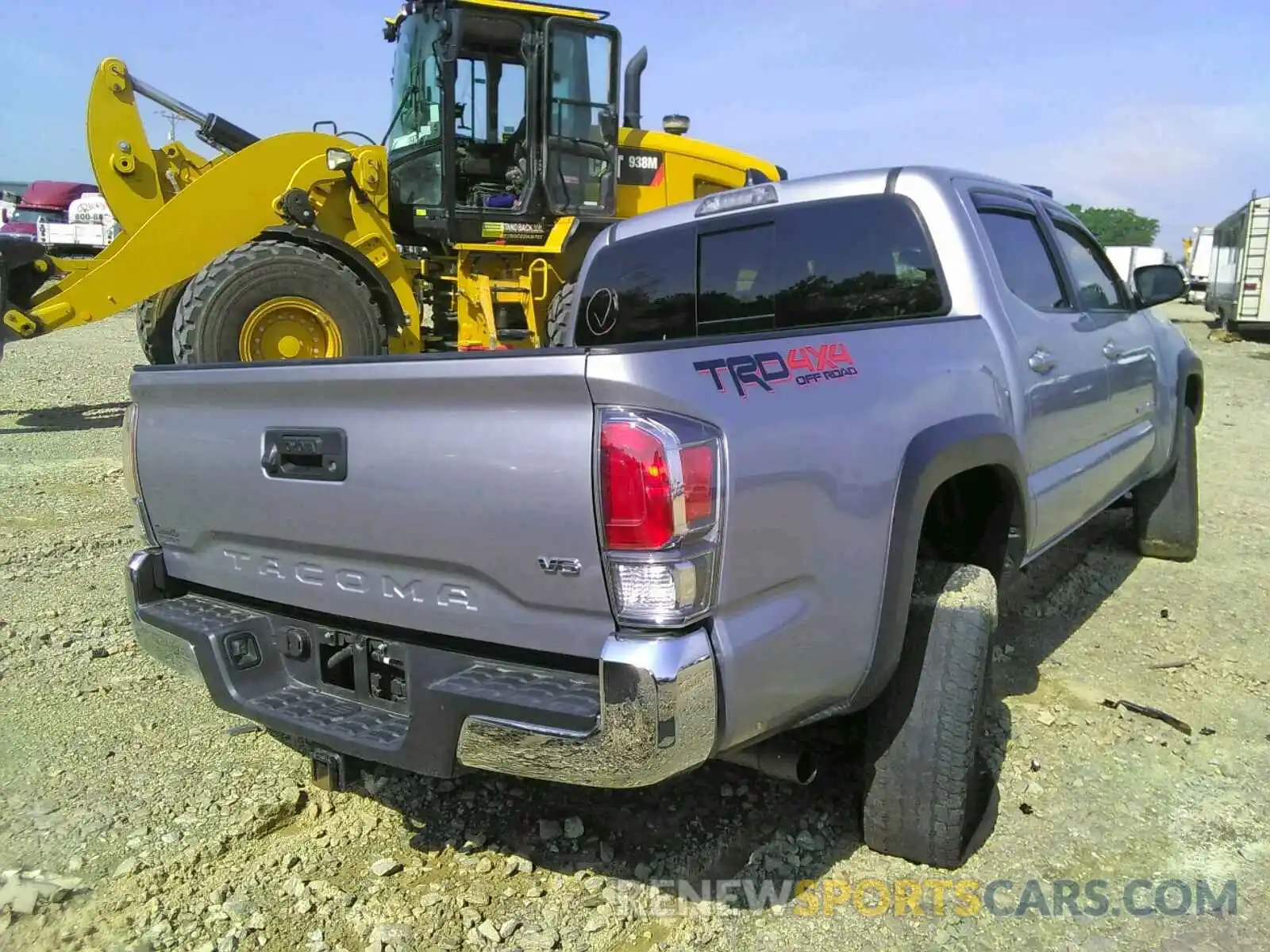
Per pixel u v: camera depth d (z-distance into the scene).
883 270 3.81
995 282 3.65
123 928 2.71
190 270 9.32
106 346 18.14
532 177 8.99
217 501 3.02
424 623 2.62
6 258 9.08
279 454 2.82
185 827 3.20
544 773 2.33
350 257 8.98
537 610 2.41
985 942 2.66
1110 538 6.33
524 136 9.10
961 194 3.76
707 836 3.13
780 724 2.59
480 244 9.07
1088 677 4.25
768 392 2.48
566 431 2.28
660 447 2.19
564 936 2.69
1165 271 5.13
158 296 10.25
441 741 2.45
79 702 4.08
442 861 3.03
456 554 2.49
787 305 4.14
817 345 2.72
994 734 3.72
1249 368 17.45
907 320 3.18
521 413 2.34
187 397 3.05
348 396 2.63
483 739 2.38
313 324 8.84
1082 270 4.72
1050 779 3.43
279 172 9.25
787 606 2.50
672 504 2.20
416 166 9.18
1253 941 2.65
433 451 2.49
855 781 3.25
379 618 2.71
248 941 2.67
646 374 2.23
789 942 2.66
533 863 3.01
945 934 2.69
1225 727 3.82
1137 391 4.90
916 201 3.72
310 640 2.94
